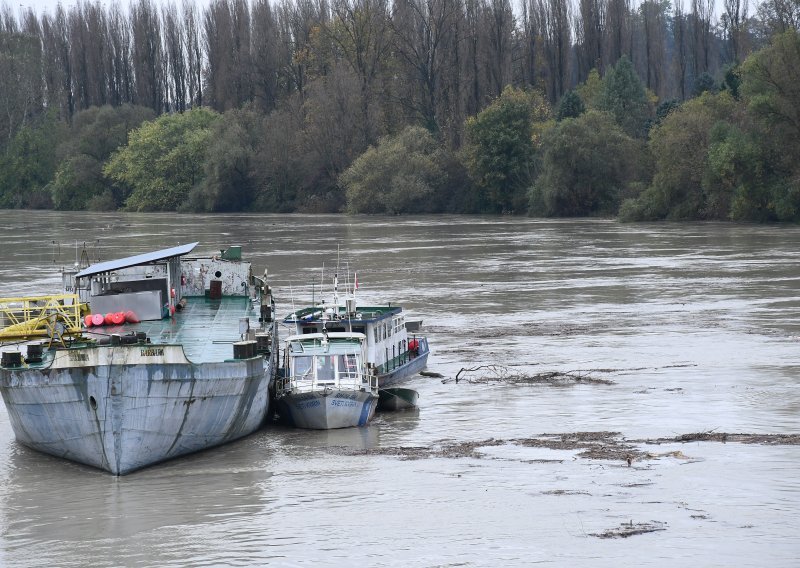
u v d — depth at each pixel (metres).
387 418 62.03
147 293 69.31
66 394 51.44
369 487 48.25
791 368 72.25
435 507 45.22
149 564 39.94
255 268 144.75
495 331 91.25
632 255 153.88
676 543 40.41
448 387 69.88
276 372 66.38
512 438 56.31
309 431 59.41
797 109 199.12
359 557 40.09
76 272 72.50
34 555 41.19
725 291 112.50
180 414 52.50
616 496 45.91
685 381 69.06
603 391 66.94
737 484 47.00
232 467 52.25
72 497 48.25
